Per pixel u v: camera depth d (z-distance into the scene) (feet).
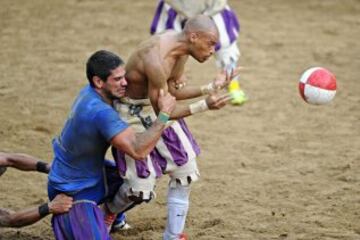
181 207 59.06
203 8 94.02
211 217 67.21
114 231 63.98
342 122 93.35
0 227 61.00
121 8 146.72
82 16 140.46
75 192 55.21
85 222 54.65
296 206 69.36
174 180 58.85
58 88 103.96
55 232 55.42
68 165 55.21
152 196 57.93
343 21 140.87
